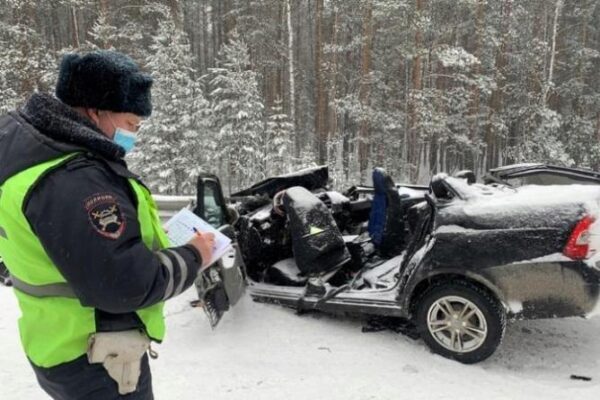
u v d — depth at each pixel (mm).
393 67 26016
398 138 25156
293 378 3484
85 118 1511
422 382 3455
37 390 3324
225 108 20641
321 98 26125
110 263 1361
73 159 1409
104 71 1498
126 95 1546
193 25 34875
